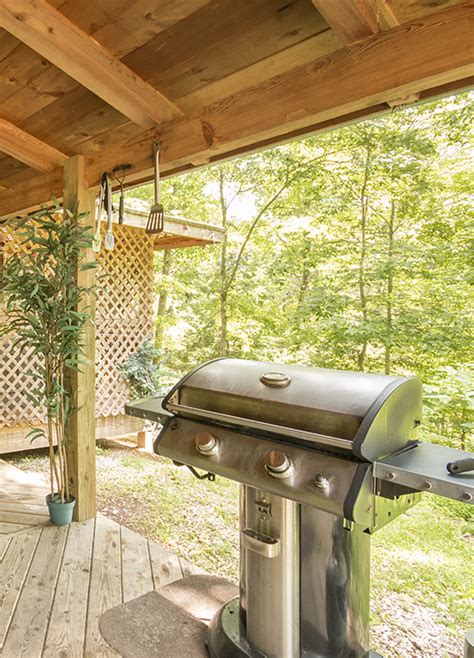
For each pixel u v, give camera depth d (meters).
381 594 2.25
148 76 2.05
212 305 7.89
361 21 1.46
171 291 8.04
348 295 5.81
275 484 1.24
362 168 5.67
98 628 1.76
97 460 4.58
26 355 4.39
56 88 2.30
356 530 1.45
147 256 5.26
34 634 1.71
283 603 1.43
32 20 1.76
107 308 4.88
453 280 5.00
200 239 5.12
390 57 1.48
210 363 1.73
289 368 1.56
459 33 1.34
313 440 1.22
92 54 1.91
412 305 5.28
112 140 2.58
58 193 2.93
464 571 2.51
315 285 6.43
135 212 4.68
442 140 5.16
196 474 1.64
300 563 1.46
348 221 5.98
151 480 3.96
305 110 1.72
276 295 7.45
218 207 8.36
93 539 2.51
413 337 5.03
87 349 2.76
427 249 5.12
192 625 1.79
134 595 1.98
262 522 1.45
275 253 7.42
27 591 1.99
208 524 3.06
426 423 4.71
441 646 1.84
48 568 2.19
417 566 2.56
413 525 3.24
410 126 5.34
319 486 1.15
